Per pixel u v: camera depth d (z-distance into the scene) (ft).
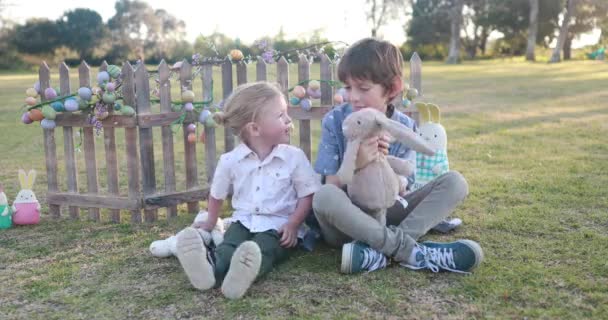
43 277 8.80
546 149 19.52
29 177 12.12
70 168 12.75
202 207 13.57
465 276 8.17
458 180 9.07
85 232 11.42
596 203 12.12
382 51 8.73
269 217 9.09
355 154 8.10
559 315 6.91
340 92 12.41
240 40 13.52
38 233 11.37
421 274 8.32
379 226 8.45
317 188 9.24
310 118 12.71
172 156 12.57
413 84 12.95
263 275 8.38
